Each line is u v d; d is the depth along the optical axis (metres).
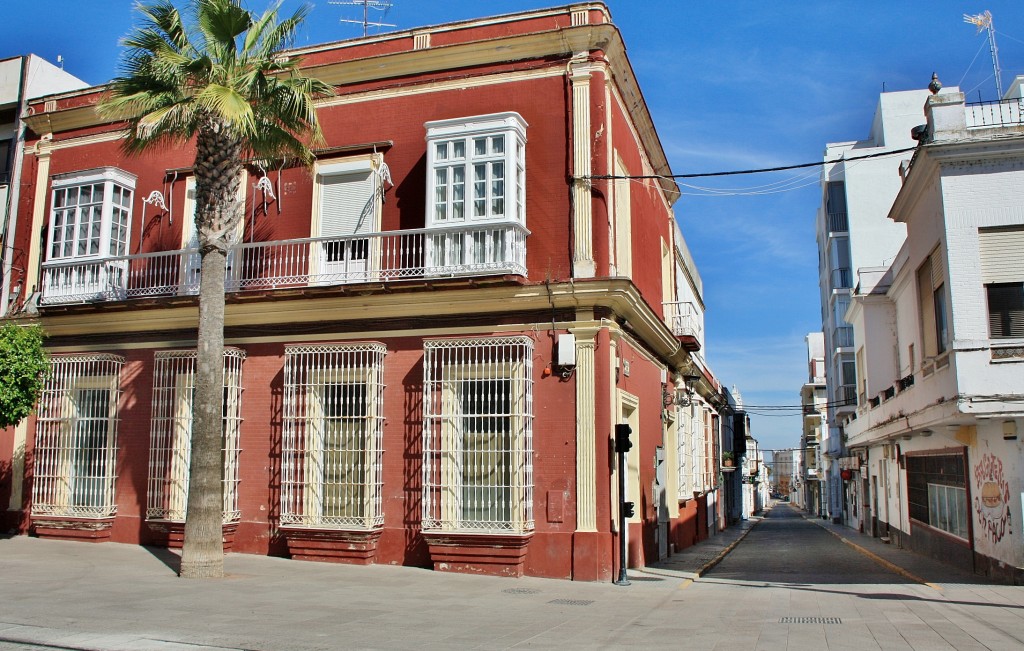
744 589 12.89
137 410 15.63
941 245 13.16
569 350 13.22
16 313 16.80
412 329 14.07
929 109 13.27
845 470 37.81
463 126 13.87
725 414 38.06
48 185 17.50
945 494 17.61
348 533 13.47
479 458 13.52
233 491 14.53
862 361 26.98
